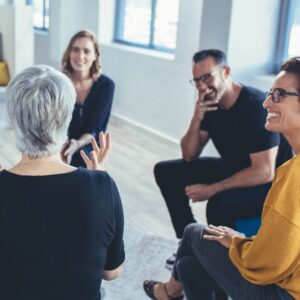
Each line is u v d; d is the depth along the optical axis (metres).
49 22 7.13
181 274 1.86
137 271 2.60
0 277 1.18
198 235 1.78
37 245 1.17
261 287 1.48
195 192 2.51
